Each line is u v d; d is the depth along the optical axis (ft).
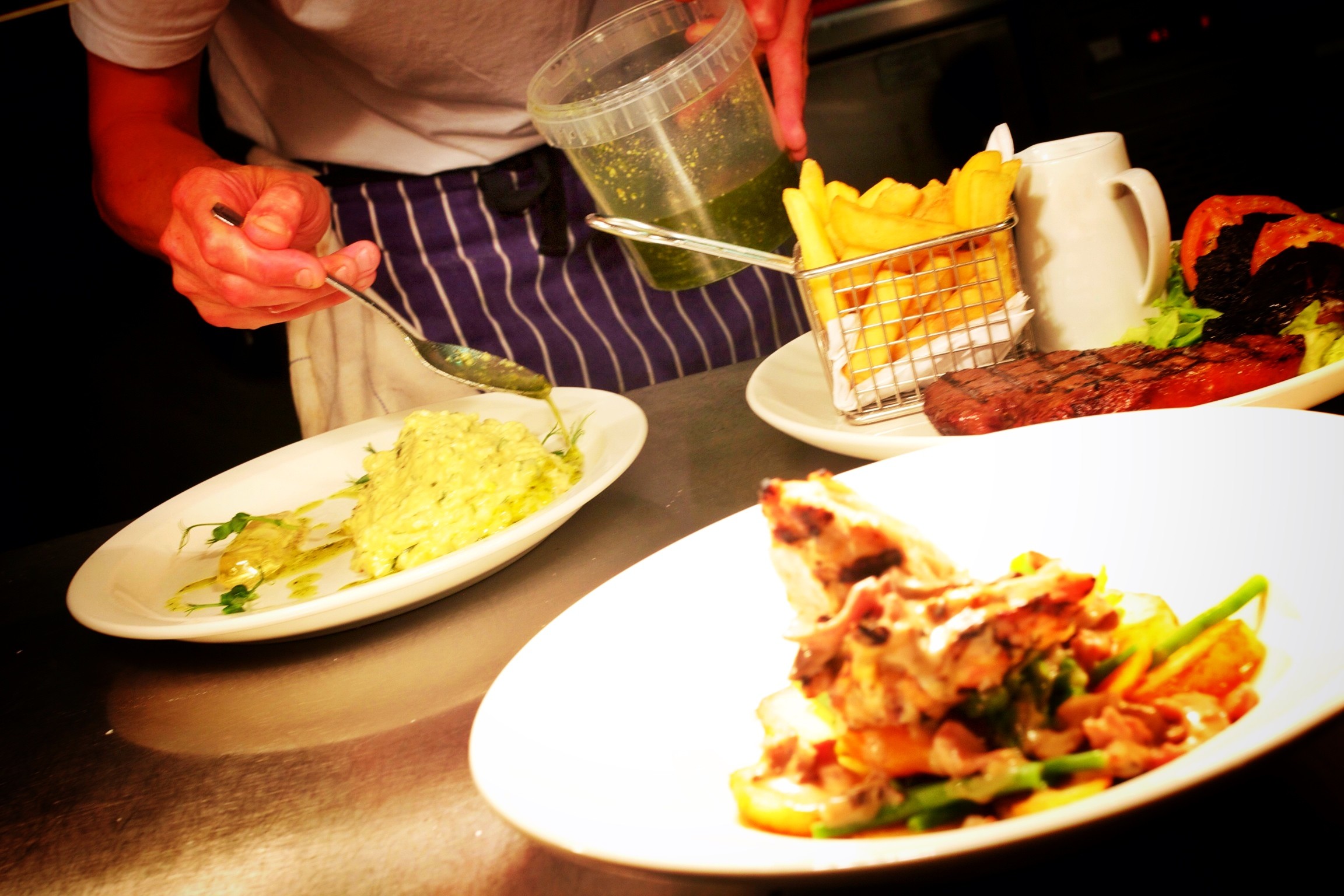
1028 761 1.91
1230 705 1.98
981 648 1.82
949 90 11.76
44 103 11.62
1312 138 11.78
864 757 1.95
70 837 3.00
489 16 7.14
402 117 7.63
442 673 3.39
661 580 2.73
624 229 4.49
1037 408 3.49
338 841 2.62
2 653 4.61
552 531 3.95
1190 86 11.71
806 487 2.01
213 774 3.14
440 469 4.40
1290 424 2.34
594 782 2.14
